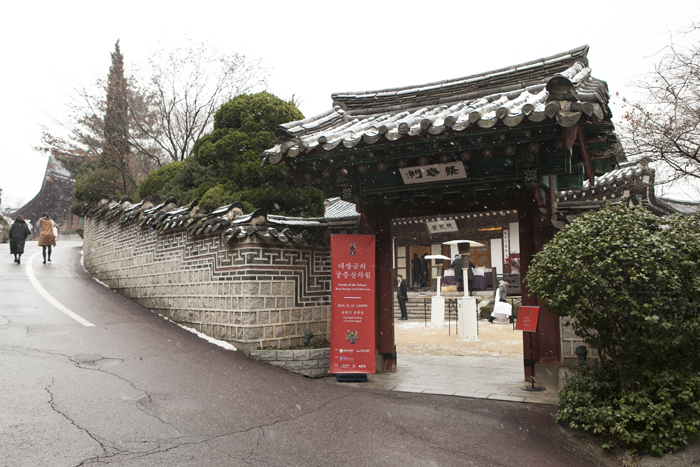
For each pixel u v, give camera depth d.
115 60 23.20
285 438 4.71
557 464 4.66
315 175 8.23
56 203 43.72
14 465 3.57
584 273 4.95
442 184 7.39
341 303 7.95
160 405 5.08
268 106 11.05
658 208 15.38
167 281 10.09
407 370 8.87
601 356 5.84
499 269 23.34
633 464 4.62
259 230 8.05
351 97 9.70
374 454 4.57
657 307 4.88
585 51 7.96
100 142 20.23
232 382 6.25
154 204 11.81
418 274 25.66
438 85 9.12
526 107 5.61
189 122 19.78
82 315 8.87
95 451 3.94
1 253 18.80
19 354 6.13
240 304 8.03
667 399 4.67
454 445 4.93
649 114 9.11
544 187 7.03
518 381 7.79
